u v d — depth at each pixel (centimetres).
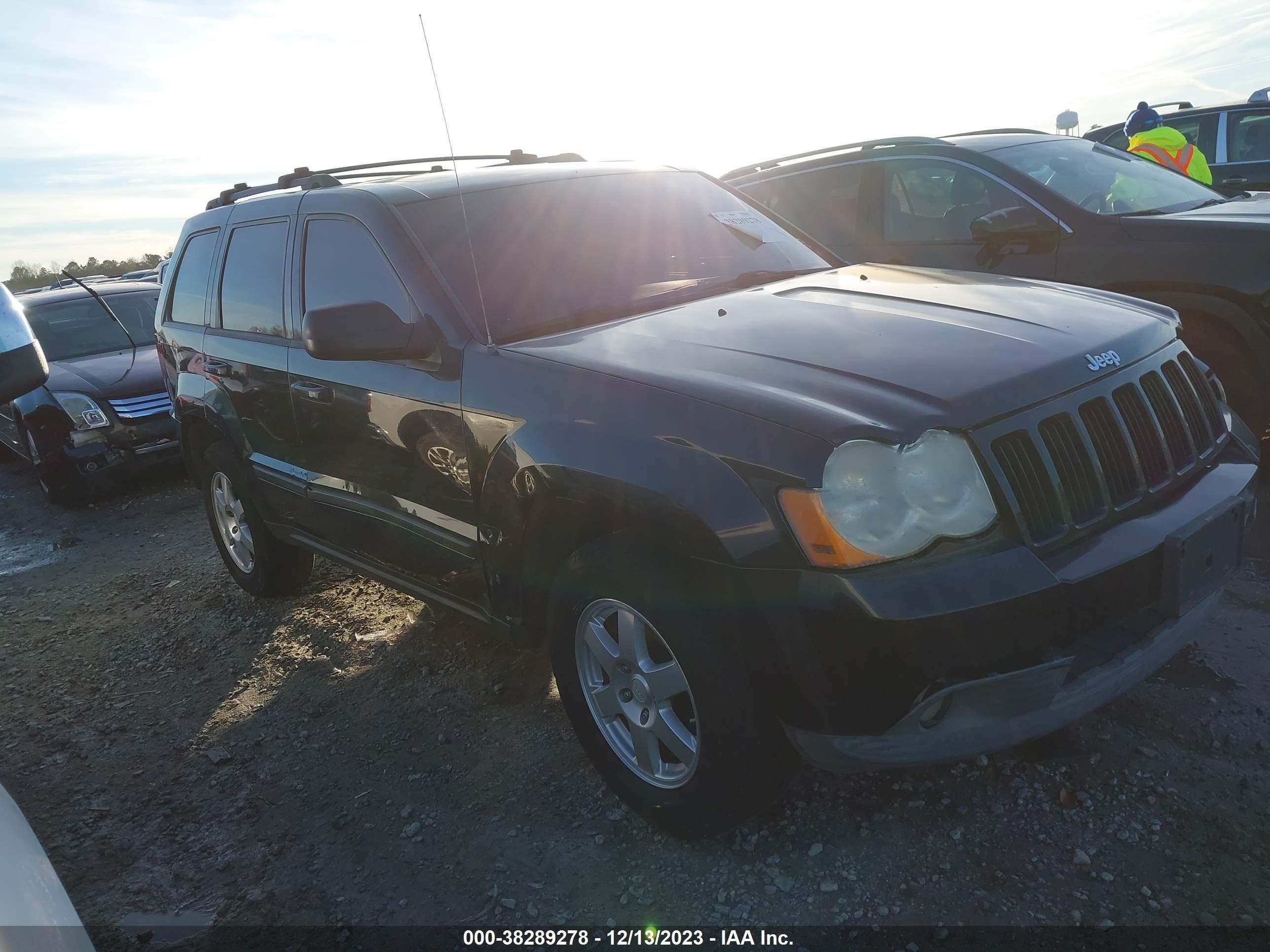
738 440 217
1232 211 473
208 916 256
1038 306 281
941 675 200
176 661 427
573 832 271
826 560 204
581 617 259
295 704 369
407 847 275
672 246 350
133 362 791
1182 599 228
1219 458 267
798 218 613
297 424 364
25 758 356
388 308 293
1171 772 260
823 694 209
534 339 287
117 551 629
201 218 470
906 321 268
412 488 312
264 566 453
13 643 482
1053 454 224
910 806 261
